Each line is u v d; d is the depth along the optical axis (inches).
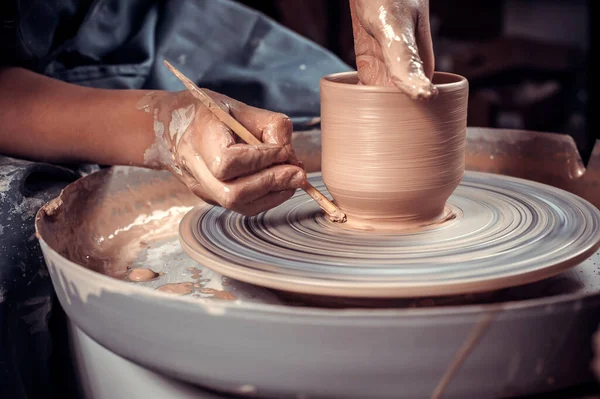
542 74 156.7
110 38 69.1
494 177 51.8
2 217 44.3
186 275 44.1
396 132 38.4
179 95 46.6
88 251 47.3
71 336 43.6
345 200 41.6
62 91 53.6
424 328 27.1
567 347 29.0
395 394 28.5
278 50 74.6
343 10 158.7
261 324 28.1
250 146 37.9
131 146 48.9
